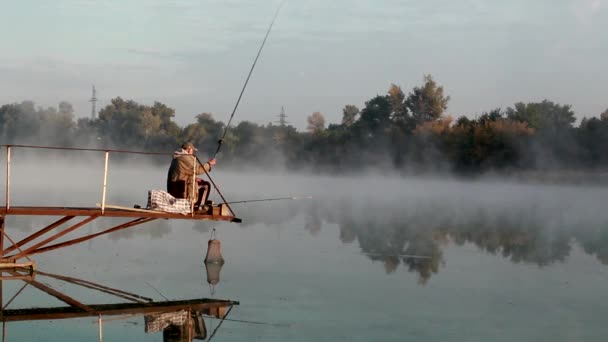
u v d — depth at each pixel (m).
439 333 12.48
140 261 19.61
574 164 81.00
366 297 15.40
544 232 29.64
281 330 12.55
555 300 15.33
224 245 23.52
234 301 14.76
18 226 27.22
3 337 11.88
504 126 85.31
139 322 13.02
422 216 37.00
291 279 17.34
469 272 18.88
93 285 16.20
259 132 121.12
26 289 15.68
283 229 29.19
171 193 16.59
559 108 89.81
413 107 104.19
